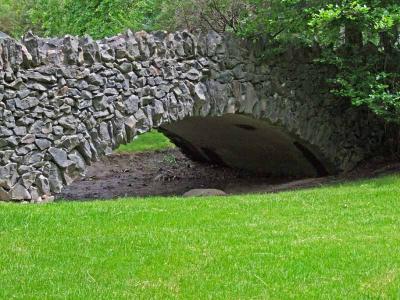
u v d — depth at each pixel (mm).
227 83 13406
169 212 10773
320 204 11367
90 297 7520
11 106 11375
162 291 7762
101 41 12195
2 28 24391
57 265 8758
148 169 18047
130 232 9797
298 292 7707
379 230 9969
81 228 9922
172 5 15594
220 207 11133
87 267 8680
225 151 17000
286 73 14180
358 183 13203
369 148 15328
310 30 13570
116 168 18109
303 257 9039
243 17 14523
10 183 11375
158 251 9188
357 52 14281
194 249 9250
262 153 16266
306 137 14508
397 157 15180
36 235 9633
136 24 17422
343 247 9305
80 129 11930
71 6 18500
